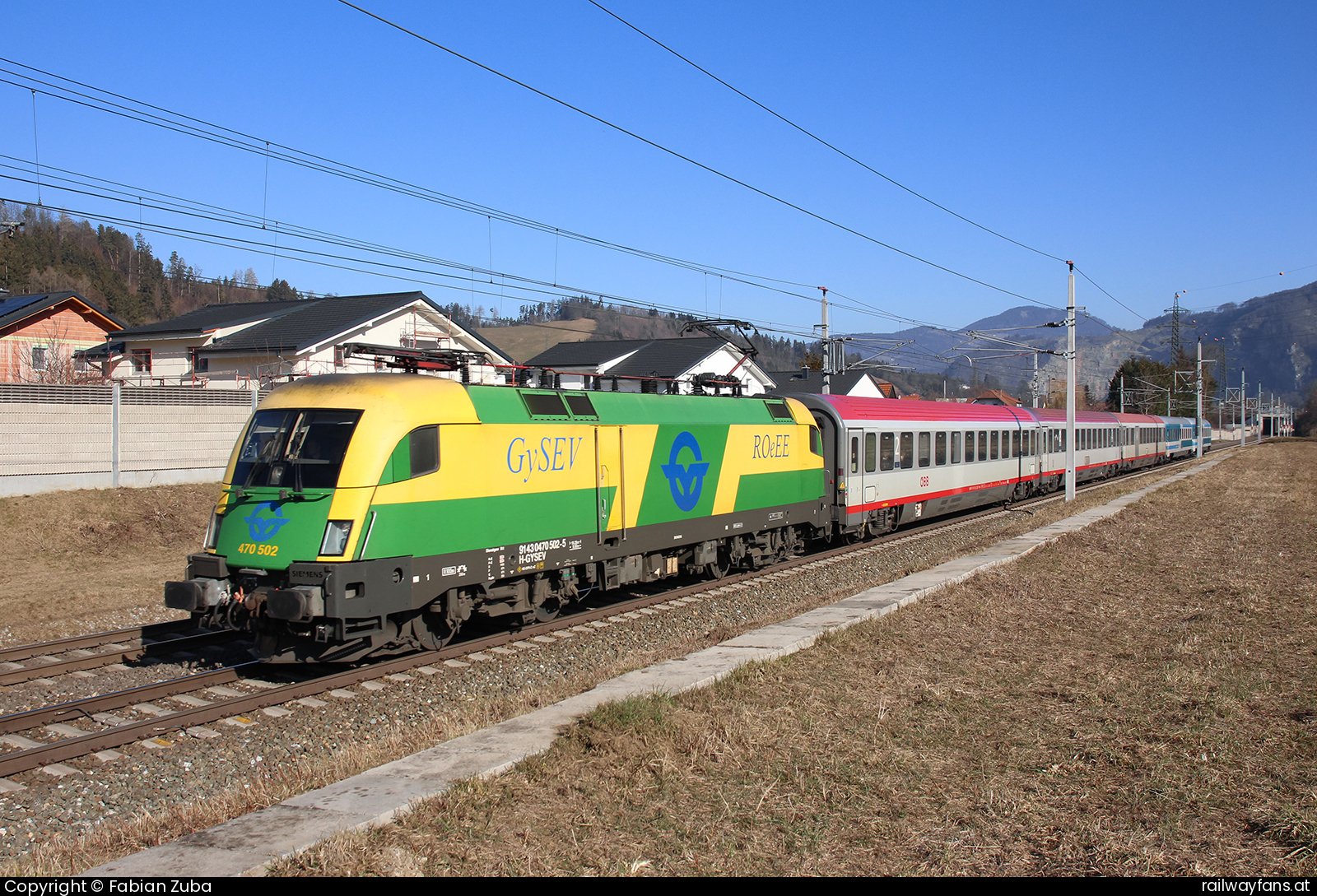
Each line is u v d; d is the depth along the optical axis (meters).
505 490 10.72
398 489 9.33
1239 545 19.06
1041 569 15.96
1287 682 8.65
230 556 9.36
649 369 42.84
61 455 18.30
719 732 7.05
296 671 9.86
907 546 19.62
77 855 5.26
